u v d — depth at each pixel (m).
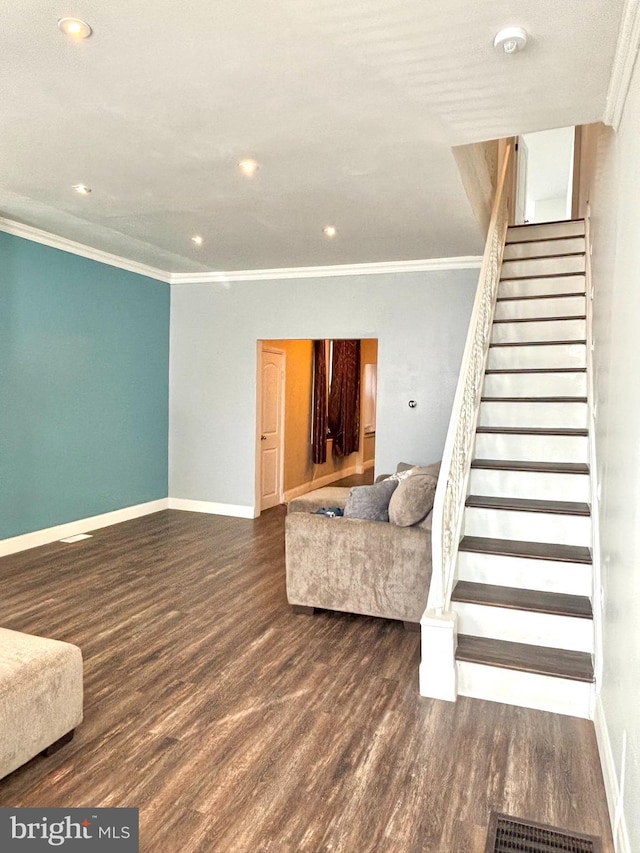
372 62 2.29
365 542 3.47
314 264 6.03
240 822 1.92
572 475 3.27
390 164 3.31
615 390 2.39
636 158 2.00
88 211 4.31
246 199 3.97
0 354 4.66
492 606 2.80
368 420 11.06
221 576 4.42
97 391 5.70
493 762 2.24
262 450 7.00
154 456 6.61
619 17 1.99
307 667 2.99
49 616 3.60
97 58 2.29
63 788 2.06
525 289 5.02
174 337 6.78
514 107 2.64
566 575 2.89
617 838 1.79
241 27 2.08
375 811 1.98
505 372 4.12
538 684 2.60
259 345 6.48
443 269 5.71
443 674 2.68
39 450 5.07
